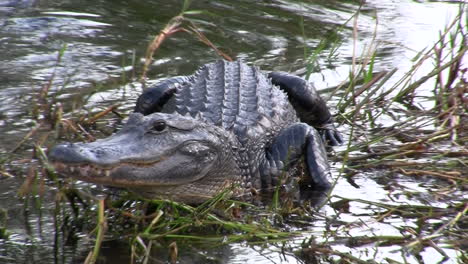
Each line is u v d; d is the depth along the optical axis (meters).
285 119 16.44
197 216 12.20
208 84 16.77
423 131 17.22
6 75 19.78
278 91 17.34
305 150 15.13
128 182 11.88
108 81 20.00
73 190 12.10
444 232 12.25
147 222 12.30
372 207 13.53
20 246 11.29
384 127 17.94
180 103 16.09
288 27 26.00
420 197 13.98
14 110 17.55
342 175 15.18
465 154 15.78
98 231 10.73
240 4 28.53
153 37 23.94
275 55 22.98
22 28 23.81
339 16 27.56
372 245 11.78
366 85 18.94
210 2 28.52
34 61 21.02
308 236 12.11
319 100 17.67
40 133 16.23
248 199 14.11
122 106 18.39
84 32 23.94
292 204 13.48
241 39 24.41
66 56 21.67
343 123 18.33
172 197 12.81
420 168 15.34
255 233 11.95
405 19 27.28
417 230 12.41
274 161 14.92
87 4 27.06
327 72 21.80
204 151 12.96
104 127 17.05
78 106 17.98
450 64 19.14
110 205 12.03
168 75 20.70
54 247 11.31
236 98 16.05
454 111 17.50
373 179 15.00
